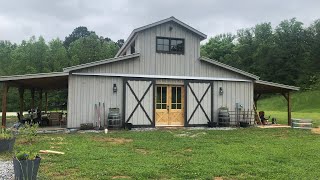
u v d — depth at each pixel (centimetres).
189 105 1498
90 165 640
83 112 1337
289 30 6000
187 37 1512
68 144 911
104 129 1310
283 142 1002
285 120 2141
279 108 4184
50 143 925
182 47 1502
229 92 1573
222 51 6506
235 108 1577
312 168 642
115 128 1351
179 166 644
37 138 1036
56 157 720
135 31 1426
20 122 1428
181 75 1491
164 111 1476
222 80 1561
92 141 984
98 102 1362
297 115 2789
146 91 1433
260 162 690
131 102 1409
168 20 1461
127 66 1408
